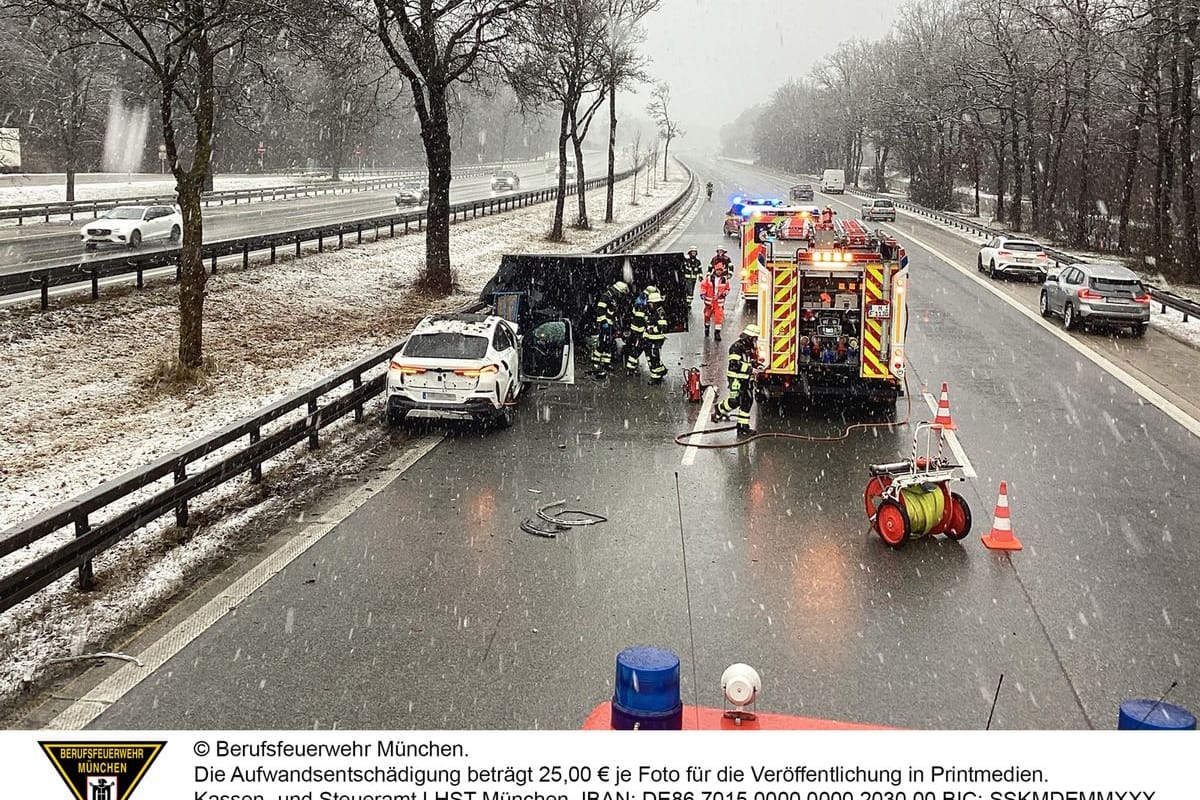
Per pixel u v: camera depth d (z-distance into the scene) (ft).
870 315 52.39
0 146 214.28
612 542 33.83
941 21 275.80
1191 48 122.62
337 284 93.15
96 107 200.34
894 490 34.14
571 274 68.28
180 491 33.32
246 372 59.72
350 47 86.53
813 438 48.83
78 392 52.80
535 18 97.25
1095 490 40.65
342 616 27.45
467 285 101.35
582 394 58.65
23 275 63.93
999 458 45.37
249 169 292.61
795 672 24.35
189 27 53.36
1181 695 23.41
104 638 25.98
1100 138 189.78
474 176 368.68
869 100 351.25
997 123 236.22
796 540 34.32
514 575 30.66
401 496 38.91
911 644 26.07
